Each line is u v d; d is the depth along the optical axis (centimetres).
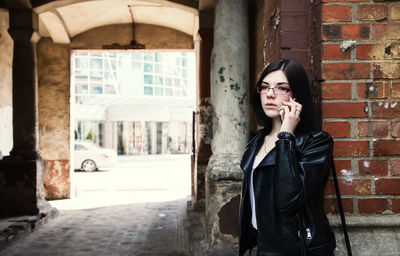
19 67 668
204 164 688
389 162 181
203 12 681
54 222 659
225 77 410
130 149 3178
